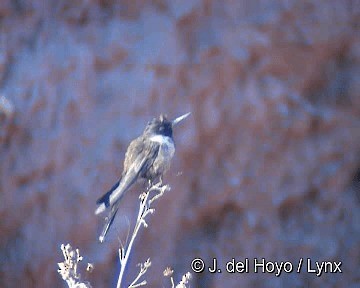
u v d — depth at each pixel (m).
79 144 13.88
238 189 13.92
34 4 14.10
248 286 14.12
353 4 13.85
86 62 13.87
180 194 13.85
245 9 13.77
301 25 13.77
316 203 14.19
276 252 14.15
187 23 13.77
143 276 13.98
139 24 13.92
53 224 13.98
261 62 13.74
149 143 9.69
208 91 13.70
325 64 13.89
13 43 14.05
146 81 13.75
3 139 14.00
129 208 13.75
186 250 14.05
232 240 14.10
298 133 13.92
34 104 13.95
